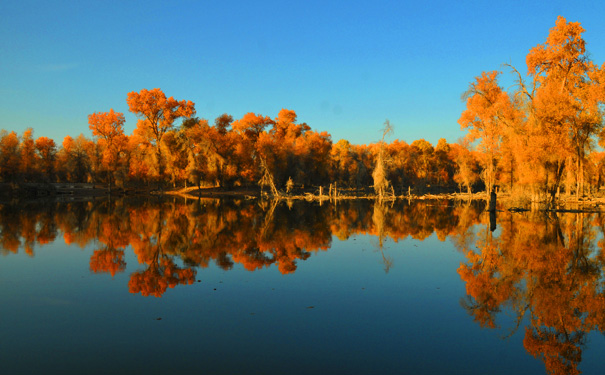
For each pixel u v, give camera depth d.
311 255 16.17
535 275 12.97
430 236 21.53
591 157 48.91
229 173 71.81
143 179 78.31
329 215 33.72
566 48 40.50
